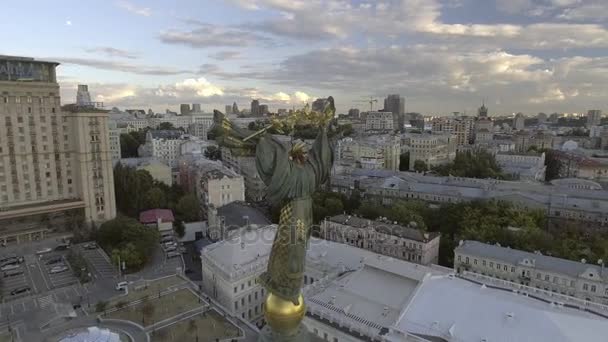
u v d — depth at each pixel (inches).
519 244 4682.6
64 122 5767.7
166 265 4906.5
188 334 3102.9
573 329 2321.6
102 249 5187.0
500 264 4124.0
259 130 892.6
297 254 899.4
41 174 5649.6
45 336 3211.1
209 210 6181.1
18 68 5388.8
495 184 7800.2
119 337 3014.3
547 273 3860.7
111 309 3484.3
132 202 6432.1
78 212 5807.1
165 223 5954.7
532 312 2453.2
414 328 2549.2
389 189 7637.8
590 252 4534.9
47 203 5625.0
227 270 3700.8
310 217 943.0
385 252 4938.5
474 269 4291.3
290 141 946.1
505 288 2979.8
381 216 5826.8
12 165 5423.2
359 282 3144.7
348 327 2746.1
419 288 2832.2
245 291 3747.5
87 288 4195.4
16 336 3262.8
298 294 924.6
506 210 5708.7
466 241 4571.9
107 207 5940.0
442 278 2982.3
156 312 3432.6
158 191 6609.3
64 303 3826.3
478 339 2383.1
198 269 4953.3
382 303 2874.0
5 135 5334.6
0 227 5329.7
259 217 5605.3
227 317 3363.7
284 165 858.8
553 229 5812.0
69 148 5836.6
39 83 5506.9
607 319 2468.0
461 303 2632.9
